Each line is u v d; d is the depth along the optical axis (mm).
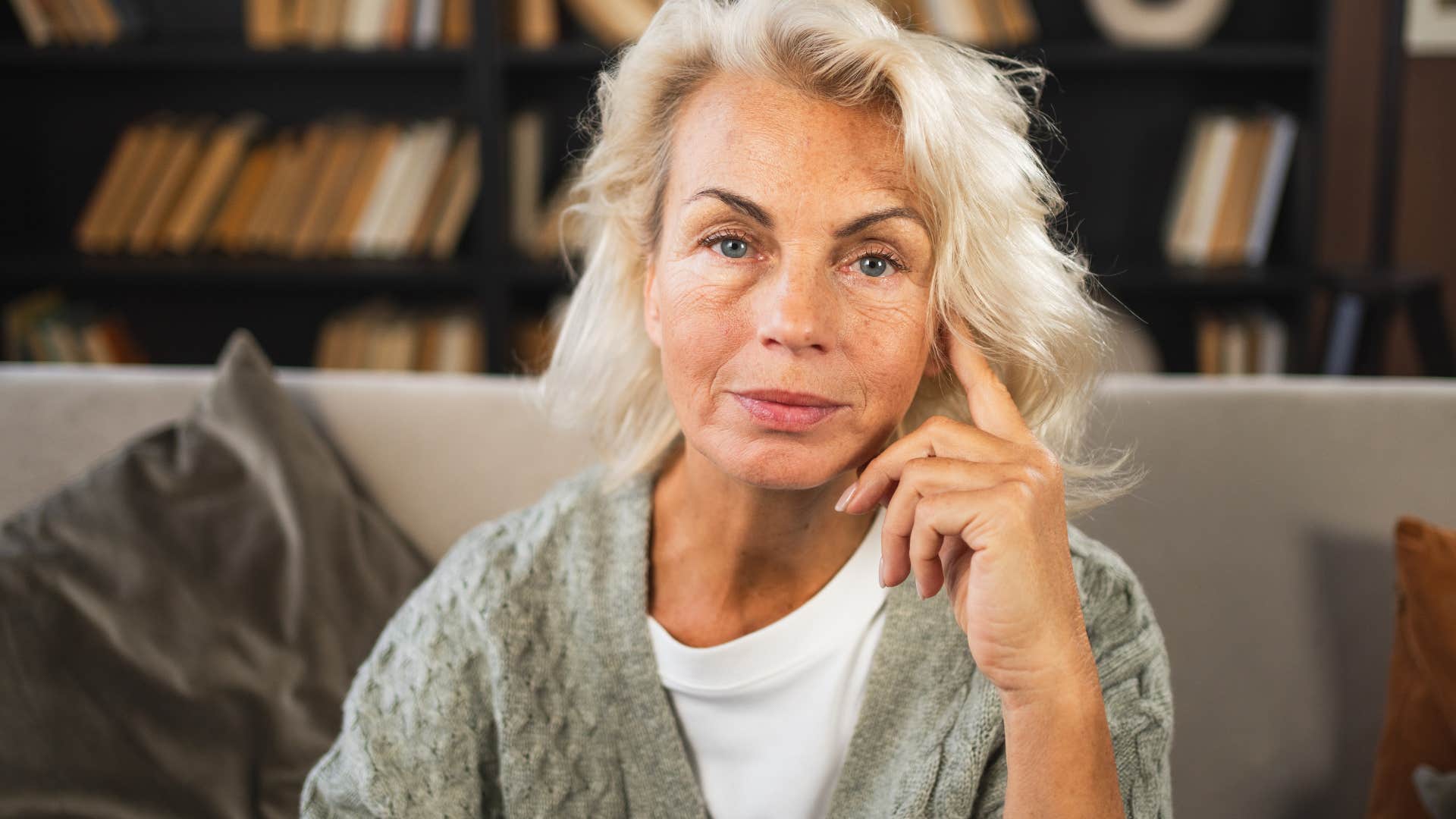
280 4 2637
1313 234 2648
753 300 707
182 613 1155
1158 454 1228
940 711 827
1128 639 843
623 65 807
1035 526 710
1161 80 2943
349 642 1177
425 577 1231
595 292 901
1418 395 1251
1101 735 713
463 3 2631
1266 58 2623
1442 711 1098
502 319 2666
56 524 1186
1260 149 2705
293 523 1202
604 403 915
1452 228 3197
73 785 1090
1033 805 706
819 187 696
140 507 1196
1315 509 1223
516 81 2795
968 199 729
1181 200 2770
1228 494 1223
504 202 2650
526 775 830
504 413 1293
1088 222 3012
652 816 849
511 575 862
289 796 1126
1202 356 2779
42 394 1325
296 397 1311
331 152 2719
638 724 845
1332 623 1205
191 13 2877
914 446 744
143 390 1328
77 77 2945
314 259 2721
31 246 2891
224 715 1133
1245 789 1187
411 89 2957
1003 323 775
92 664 1126
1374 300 2604
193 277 2617
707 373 717
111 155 2980
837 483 808
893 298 719
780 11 706
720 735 847
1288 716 1196
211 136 2748
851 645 832
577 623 857
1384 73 2770
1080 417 874
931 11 2568
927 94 698
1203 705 1194
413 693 833
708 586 845
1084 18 2906
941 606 837
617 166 814
